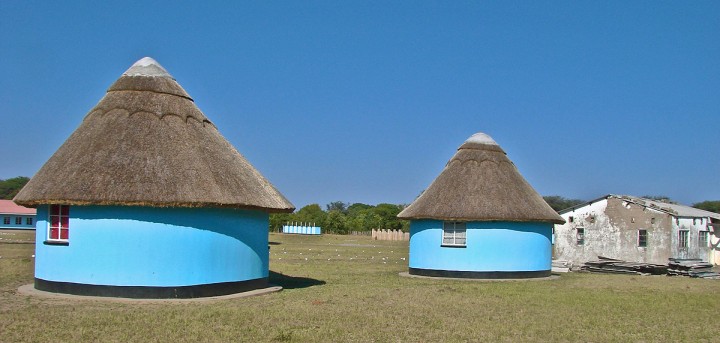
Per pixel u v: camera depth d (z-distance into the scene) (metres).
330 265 39.12
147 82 22.92
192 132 22.38
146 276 20.17
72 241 20.47
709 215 44.53
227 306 18.92
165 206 20.08
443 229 32.16
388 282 28.17
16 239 59.81
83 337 14.08
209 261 21.11
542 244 32.78
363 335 15.09
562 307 20.36
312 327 15.81
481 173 32.56
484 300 21.59
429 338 15.02
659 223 41.19
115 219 20.17
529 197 32.59
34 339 13.81
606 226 42.88
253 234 23.08
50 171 20.81
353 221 104.38
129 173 20.22
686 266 34.59
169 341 13.90
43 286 21.19
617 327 17.08
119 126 21.55
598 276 34.12
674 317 18.92
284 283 26.75
